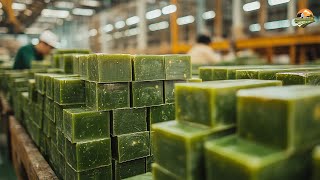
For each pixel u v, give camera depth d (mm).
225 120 1066
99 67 1610
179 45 8484
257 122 913
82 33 19844
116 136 1720
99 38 15758
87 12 15773
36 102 2785
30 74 3873
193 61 5504
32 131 2998
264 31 6930
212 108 1032
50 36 5707
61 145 1942
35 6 8414
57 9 15234
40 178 1994
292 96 865
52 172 2109
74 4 13961
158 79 1794
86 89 1847
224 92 1060
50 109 2201
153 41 16266
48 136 2312
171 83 1873
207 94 1045
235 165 826
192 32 12734
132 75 1728
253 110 923
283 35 5602
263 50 6961
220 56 8008
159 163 1109
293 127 837
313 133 891
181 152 998
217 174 889
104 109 1675
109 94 1682
